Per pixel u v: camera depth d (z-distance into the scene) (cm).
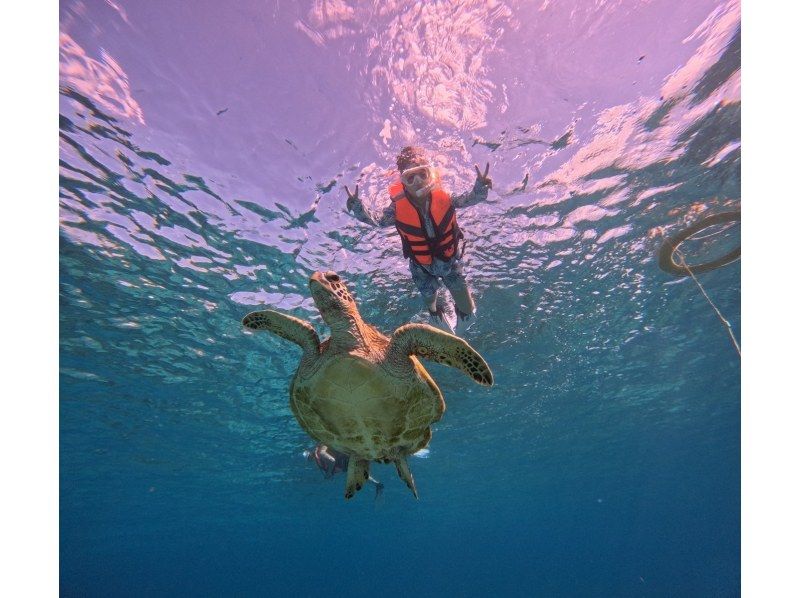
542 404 708
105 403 529
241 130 241
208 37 205
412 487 205
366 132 246
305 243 319
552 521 2430
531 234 345
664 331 542
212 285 352
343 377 177
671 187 326
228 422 614
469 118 249
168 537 1688
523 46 224
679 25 227
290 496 1085
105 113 229
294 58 213
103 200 274
